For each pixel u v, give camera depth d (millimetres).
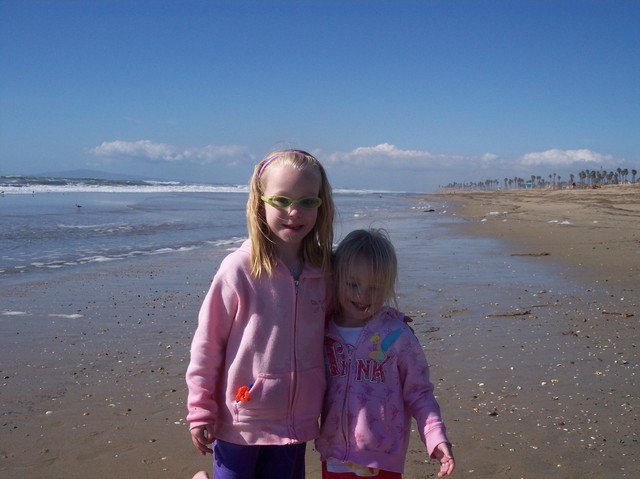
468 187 170000
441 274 9406
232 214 23500
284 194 2371
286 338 2402
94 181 68875
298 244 2521
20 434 3664
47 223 17234
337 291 2514
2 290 7875
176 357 5188
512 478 3135
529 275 9320
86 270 9594
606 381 4547
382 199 52344
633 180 105625
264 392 2357
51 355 5203
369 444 2400
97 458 3379
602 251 11898
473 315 6688
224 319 2424
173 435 3672
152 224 18203
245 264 2428
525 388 4410
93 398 4246
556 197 48625
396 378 2473
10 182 51406
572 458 3342
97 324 6258
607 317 6531
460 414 3949
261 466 2436
